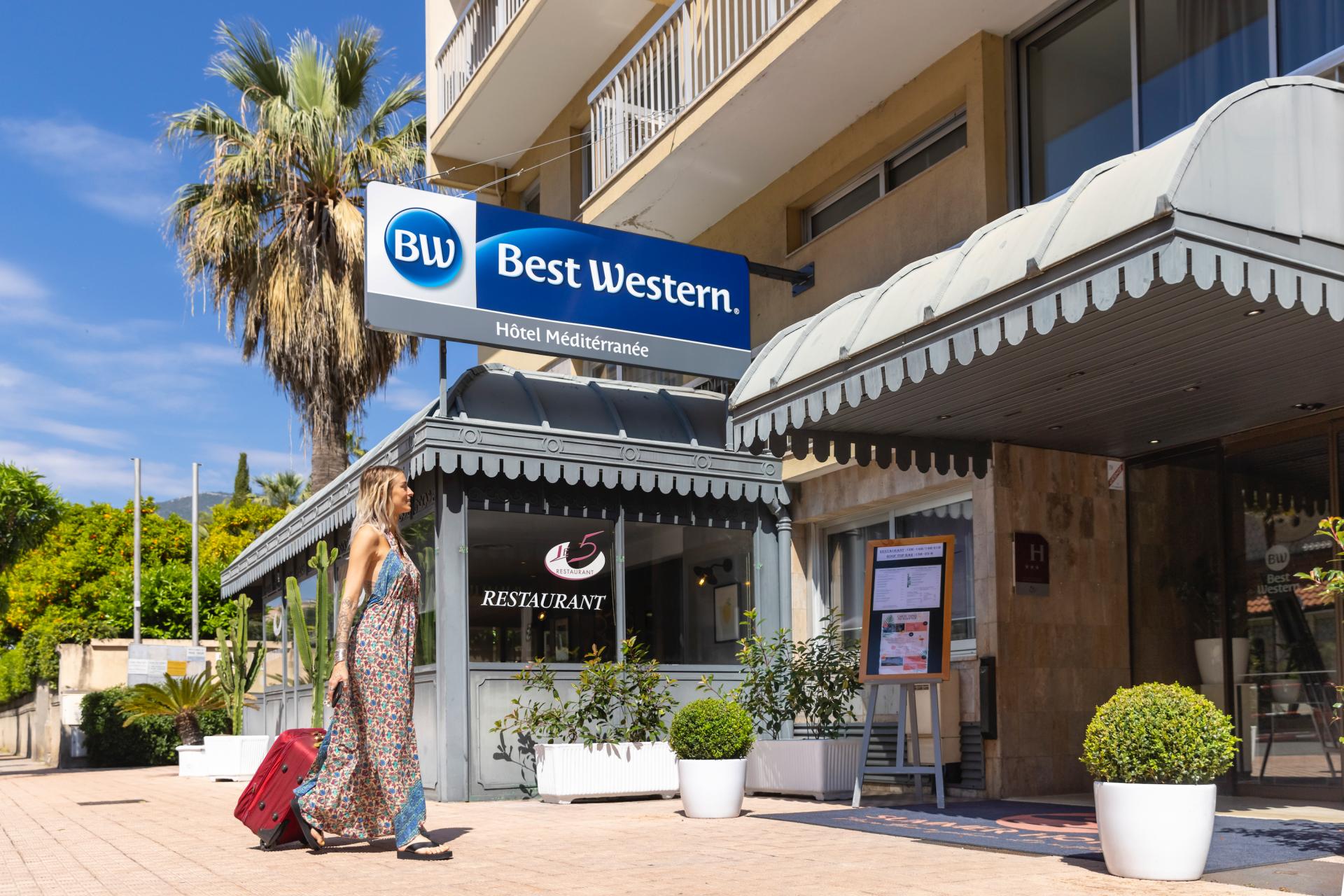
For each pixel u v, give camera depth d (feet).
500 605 34.94
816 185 40.01
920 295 22.97
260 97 67.46
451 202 35.04
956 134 35.29
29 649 97.25
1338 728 27.04
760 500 39.29
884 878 17.58
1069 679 32.35
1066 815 26.43
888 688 35.47
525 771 34.40
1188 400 27.37
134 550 90.48
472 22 58.34
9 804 39.86
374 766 20.03
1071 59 32.09
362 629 20.13
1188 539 31.81
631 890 16.44
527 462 34.68
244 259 66.18
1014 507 32.14
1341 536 17.87
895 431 30.40
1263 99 18.35
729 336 38.86
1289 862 18.69
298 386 66.08
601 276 36.96
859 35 33.35
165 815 32.35
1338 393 26.66
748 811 29.07
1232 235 17.62
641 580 37.35
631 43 51.65
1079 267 18.92
